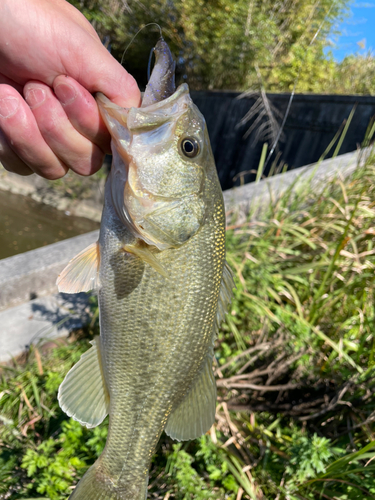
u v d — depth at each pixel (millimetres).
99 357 268
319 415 423
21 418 419
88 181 1593
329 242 572
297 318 463
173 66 265
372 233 538
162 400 265
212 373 275
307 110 1353
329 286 521
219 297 281
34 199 1672
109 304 261
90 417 260
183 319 259
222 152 1679
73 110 248
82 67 243
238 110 1611
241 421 424
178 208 254
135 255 257
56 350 479
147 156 247
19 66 243
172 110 252
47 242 1298
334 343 453
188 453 386
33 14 228
